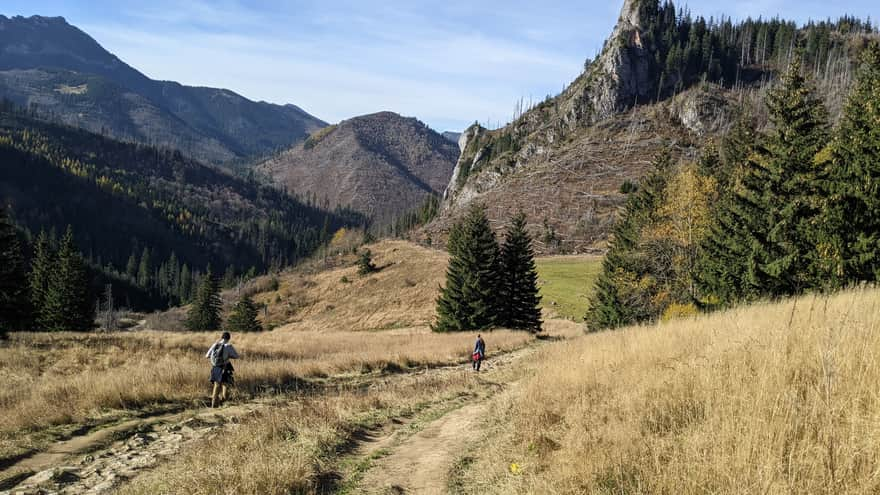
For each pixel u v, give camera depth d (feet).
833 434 14.26
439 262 339.16
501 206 491.31
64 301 190.70
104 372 54.49
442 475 24.39
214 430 34.86
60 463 28.14
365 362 73.41
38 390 41.01
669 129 581.12
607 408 25.02
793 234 69.21
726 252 82.17
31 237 485.56
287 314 329.52
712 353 26.94
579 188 490.08
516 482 21.15
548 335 148.77
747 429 16.37
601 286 128.67
